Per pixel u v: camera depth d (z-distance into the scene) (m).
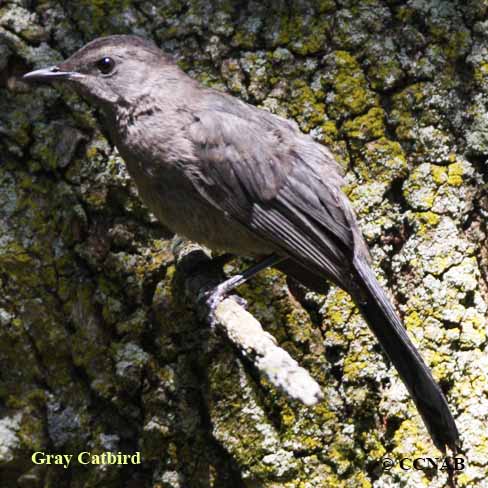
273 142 10.20
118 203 10.29
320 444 9.60
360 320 9.85
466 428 9.51
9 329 10.07
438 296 9.80
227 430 9.65
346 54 10.43
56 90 10.51
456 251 9.91
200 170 10.16
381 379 9.70
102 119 10.54
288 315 9.97
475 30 10.43
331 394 9.73
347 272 9.78
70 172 10.30
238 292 10.06
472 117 10.25
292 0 10.60
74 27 10.68
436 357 9.66
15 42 10.53
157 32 10.67
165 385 9.84
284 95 10.45
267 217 10.18
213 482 9.73
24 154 10.42
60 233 10.27
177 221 10.27
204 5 10.69
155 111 10.22
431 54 10.38
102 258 10.16
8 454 9.90
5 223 10.27
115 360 9.94
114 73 10.24
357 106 10.30
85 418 9.99
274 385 7.91
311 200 10.04
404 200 10.12
